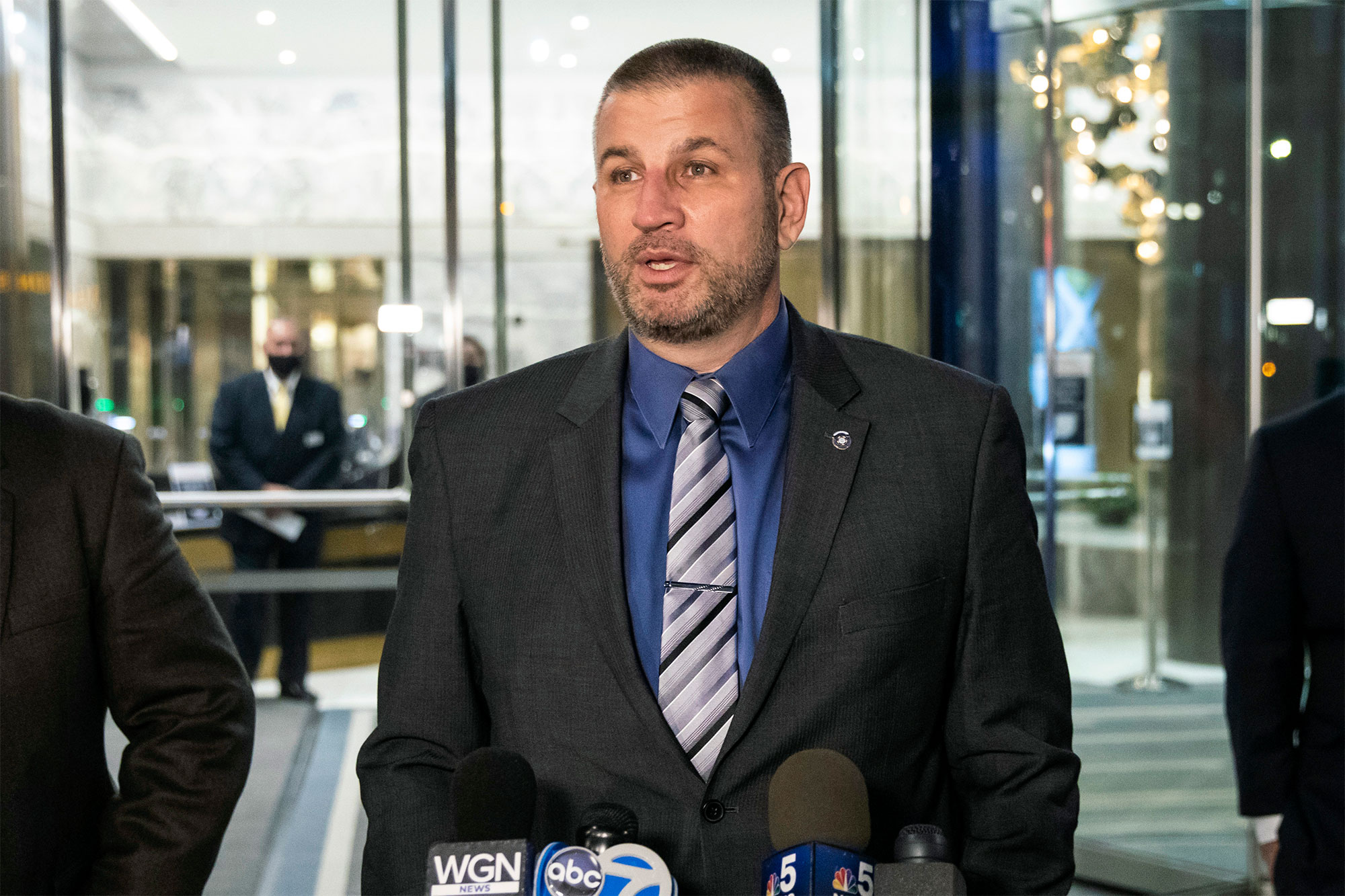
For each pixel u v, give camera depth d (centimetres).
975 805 110
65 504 120
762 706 104
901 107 389
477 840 88
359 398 571
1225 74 373
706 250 104
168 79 560
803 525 108
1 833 111
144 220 559
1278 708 150
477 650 117
